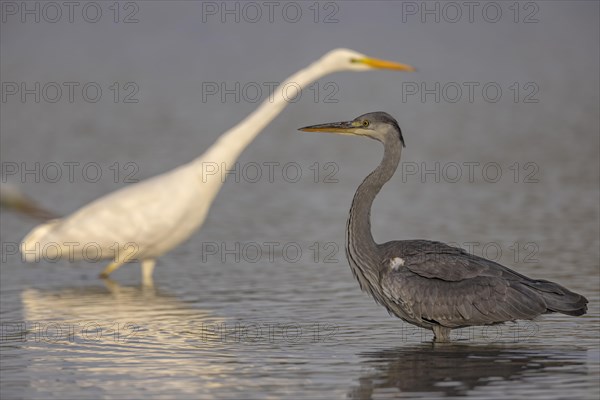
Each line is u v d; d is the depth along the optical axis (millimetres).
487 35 53406
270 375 10172
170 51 49531
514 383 9797
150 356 10922
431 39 51938
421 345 11398
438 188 22312
